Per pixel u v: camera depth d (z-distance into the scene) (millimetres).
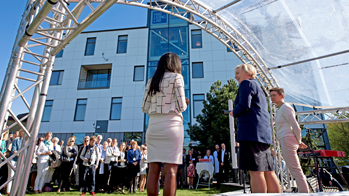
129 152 6672
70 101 17516
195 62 17047
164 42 17938
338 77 6090
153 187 1545
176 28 18062
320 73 6301
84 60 18469
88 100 17391
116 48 18422
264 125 1991
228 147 9508
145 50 17984
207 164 7641
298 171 2613
